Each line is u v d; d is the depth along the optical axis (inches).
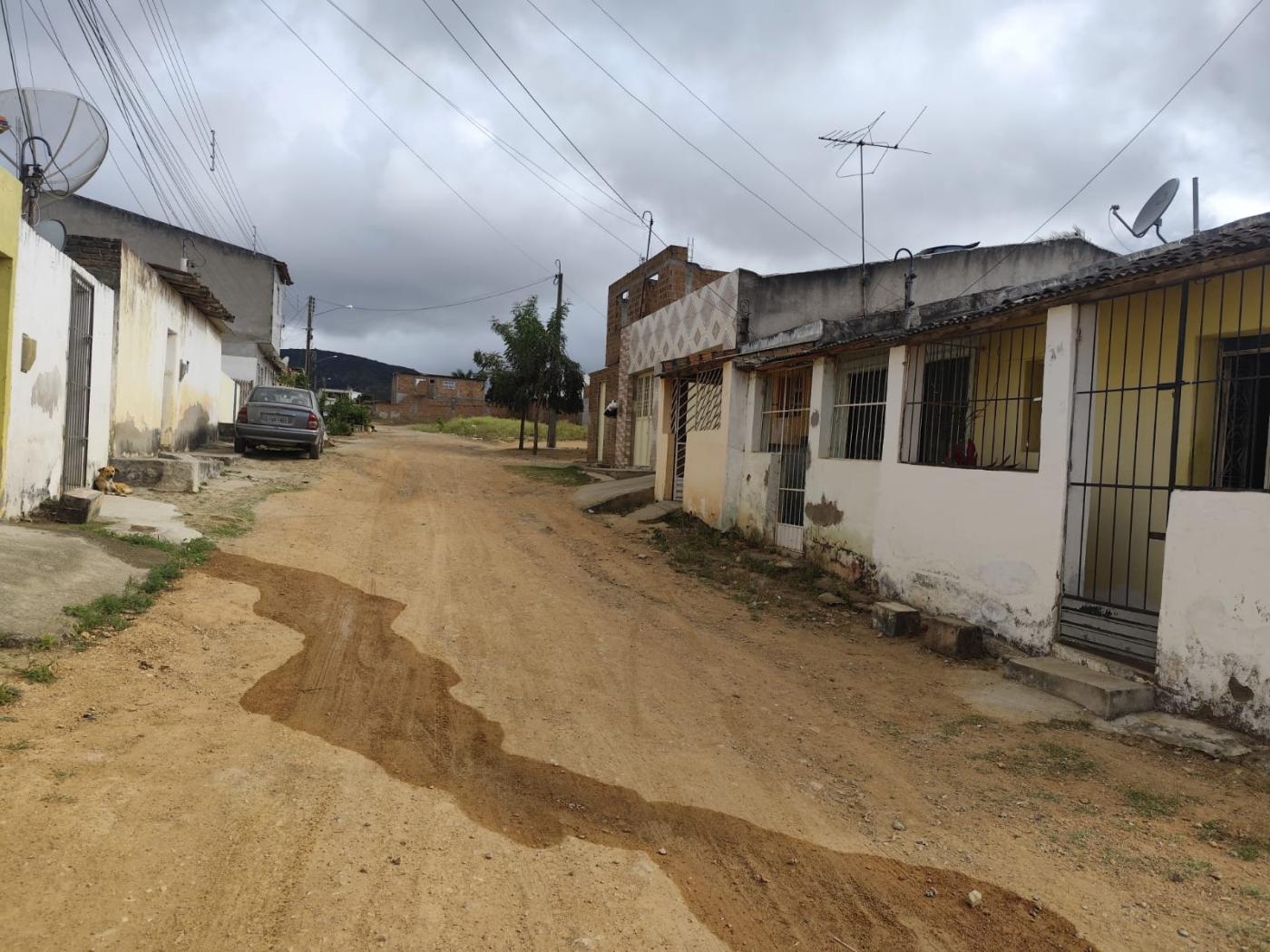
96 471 406.6
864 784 186.1
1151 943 128.2
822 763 196.9
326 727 184.5
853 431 404.5
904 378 350.3
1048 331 275.3
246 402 695.1
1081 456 270.2
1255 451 283.6
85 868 116.0
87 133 351.9
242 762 158.4
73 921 104.9
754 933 126.6
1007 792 183.2
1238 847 157.8
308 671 219.6
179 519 381.4
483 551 423.2
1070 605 284.2
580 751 190.9
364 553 382.3
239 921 110.9
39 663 184.9
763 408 499.5
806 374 456.4
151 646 213.3
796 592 383.6
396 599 308.2
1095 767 195.2
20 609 204.2
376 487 620.1
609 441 1051.3
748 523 496.7
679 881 138.9
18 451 297.7
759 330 617.6
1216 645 211.3
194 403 679.7
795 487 461.1
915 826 166.7
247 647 228.7
